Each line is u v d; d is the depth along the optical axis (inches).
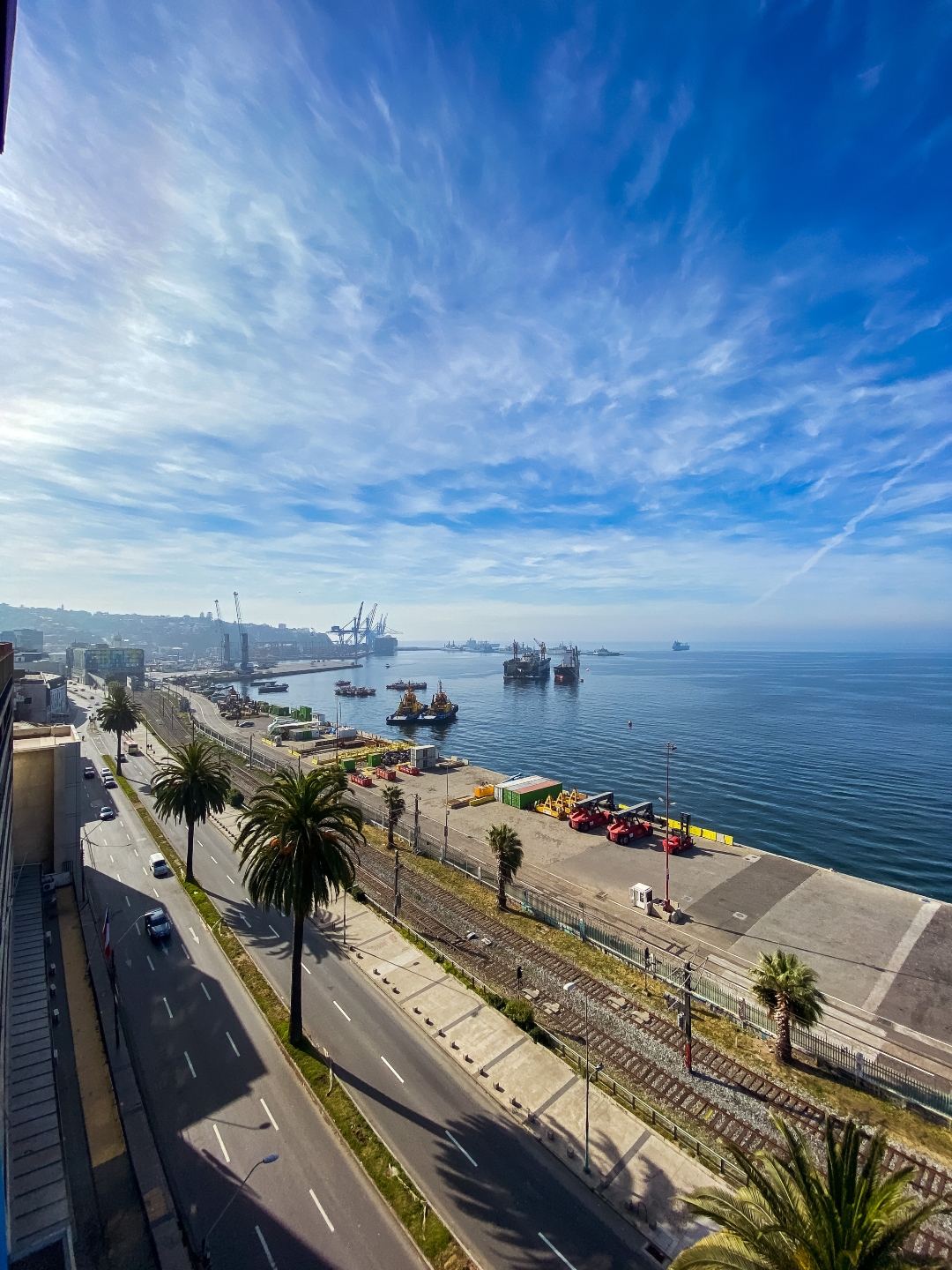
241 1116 1310.3
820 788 4793.3
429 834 3415.4
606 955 2047.2
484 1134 1267.2
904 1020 1776.6
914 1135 1302.9
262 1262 998.4
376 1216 1085.8
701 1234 1050.7
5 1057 1226.6
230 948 1999.3
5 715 1681.8
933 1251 1058.1
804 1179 713.0
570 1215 1088.2
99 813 3558.1
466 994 1765.5
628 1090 1396.4
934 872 3282.5
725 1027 1680.6
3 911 1343.5
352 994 1760.6
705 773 5339.6
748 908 2502.5
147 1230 1056.8
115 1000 1608.0
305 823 1492.4
